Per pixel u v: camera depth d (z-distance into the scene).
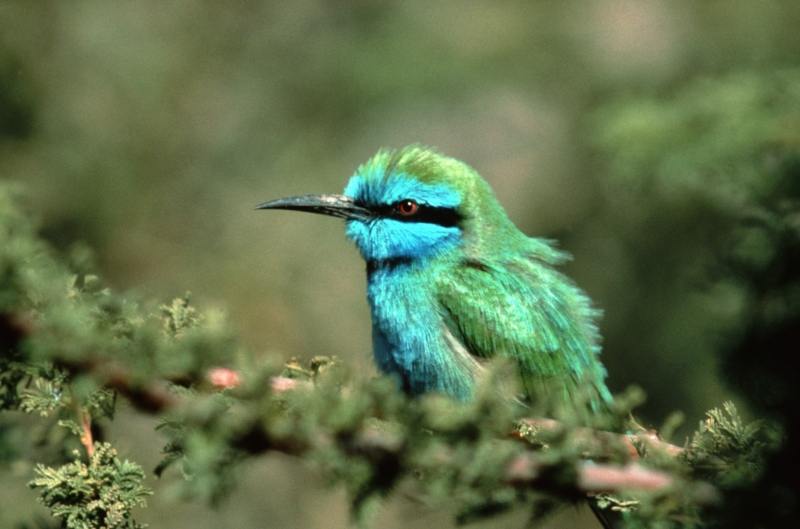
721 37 17.11
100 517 6.87
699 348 15.36
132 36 18.33
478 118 19.55
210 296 17.31
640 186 14.11
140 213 17.67
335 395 6.49
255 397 6.41
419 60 17.98
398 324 11.52
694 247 15.67
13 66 16.91
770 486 6.20
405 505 11.38
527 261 11.94
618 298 15.99
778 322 6.74
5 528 11.19
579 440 6.87
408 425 6.47
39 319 6.74
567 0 18.34
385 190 11.62
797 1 16.95
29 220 9.34
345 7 19.00
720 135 13.40
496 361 6.78
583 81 17.66
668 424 7.09
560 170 17.64
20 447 8.09
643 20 17.84
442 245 11.61
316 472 6.66
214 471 6.24
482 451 6.41
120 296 7.20
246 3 19.41
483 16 18.44
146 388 6.69
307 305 17.66
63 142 17.12
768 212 7.49
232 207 18.12
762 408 6.59
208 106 18.59
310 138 18.12
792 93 13.62
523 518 13.65
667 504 6.57
